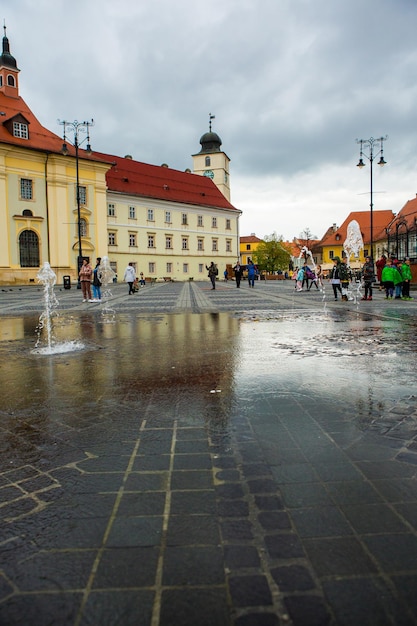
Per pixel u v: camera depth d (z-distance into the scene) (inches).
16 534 90.8
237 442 136.5
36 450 134.1
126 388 203.8
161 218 2591.0
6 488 110.5
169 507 99.8
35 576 78.6
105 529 91.9
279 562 80.7
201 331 391.9
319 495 103.8
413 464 119.7
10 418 164.2
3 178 1769.2
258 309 597.3
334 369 234.8
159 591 74.3
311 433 143.2
